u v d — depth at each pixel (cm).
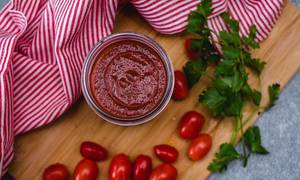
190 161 57
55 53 56
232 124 58
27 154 57
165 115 58
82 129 58
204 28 56
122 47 56
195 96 58
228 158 56
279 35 59
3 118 54
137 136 58
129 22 60
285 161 63
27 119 57
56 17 57
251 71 59
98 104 55
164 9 57
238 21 58
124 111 55
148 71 56
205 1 55
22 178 57
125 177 56
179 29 58
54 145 57
